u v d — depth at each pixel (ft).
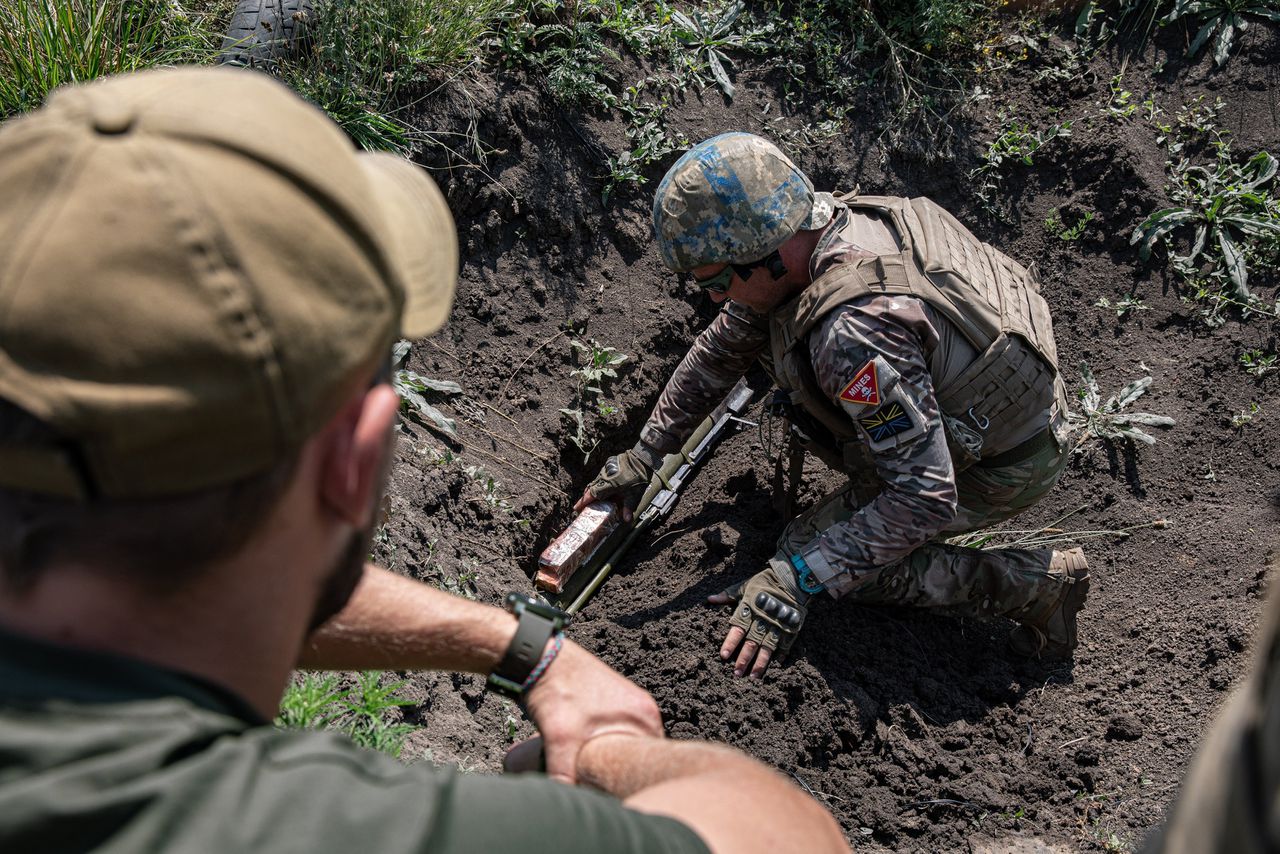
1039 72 16.69
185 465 2.24
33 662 2.33
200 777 2.30
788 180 9.52
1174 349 14.97
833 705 10.35
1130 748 10.80
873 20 16.29
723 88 15.48
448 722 9.06
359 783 2.43
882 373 9.12
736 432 14.01
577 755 3.88
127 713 2.34
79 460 2.17
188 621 2.45
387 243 2.56
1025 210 16.12
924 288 9.40
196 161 2.23
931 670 11.20
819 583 10.12
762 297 9.96
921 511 9.55
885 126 15.98
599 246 14.19
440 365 12.61
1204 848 1.32
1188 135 16.28
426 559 10.45
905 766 10.28
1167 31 16.94
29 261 2.11
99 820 2.19
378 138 12.72
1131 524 13.29
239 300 2.19
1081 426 14.06
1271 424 14.19
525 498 12.25
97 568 2.31
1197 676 11.48
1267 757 1.21
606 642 11.34
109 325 2.12
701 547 12.21
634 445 13.93
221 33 12.93
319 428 2.44
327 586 2.84
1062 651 11.52
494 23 14.25
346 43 12.92
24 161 2.20
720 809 2.73
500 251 13.51
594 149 14.34
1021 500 10.77
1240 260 15.30
